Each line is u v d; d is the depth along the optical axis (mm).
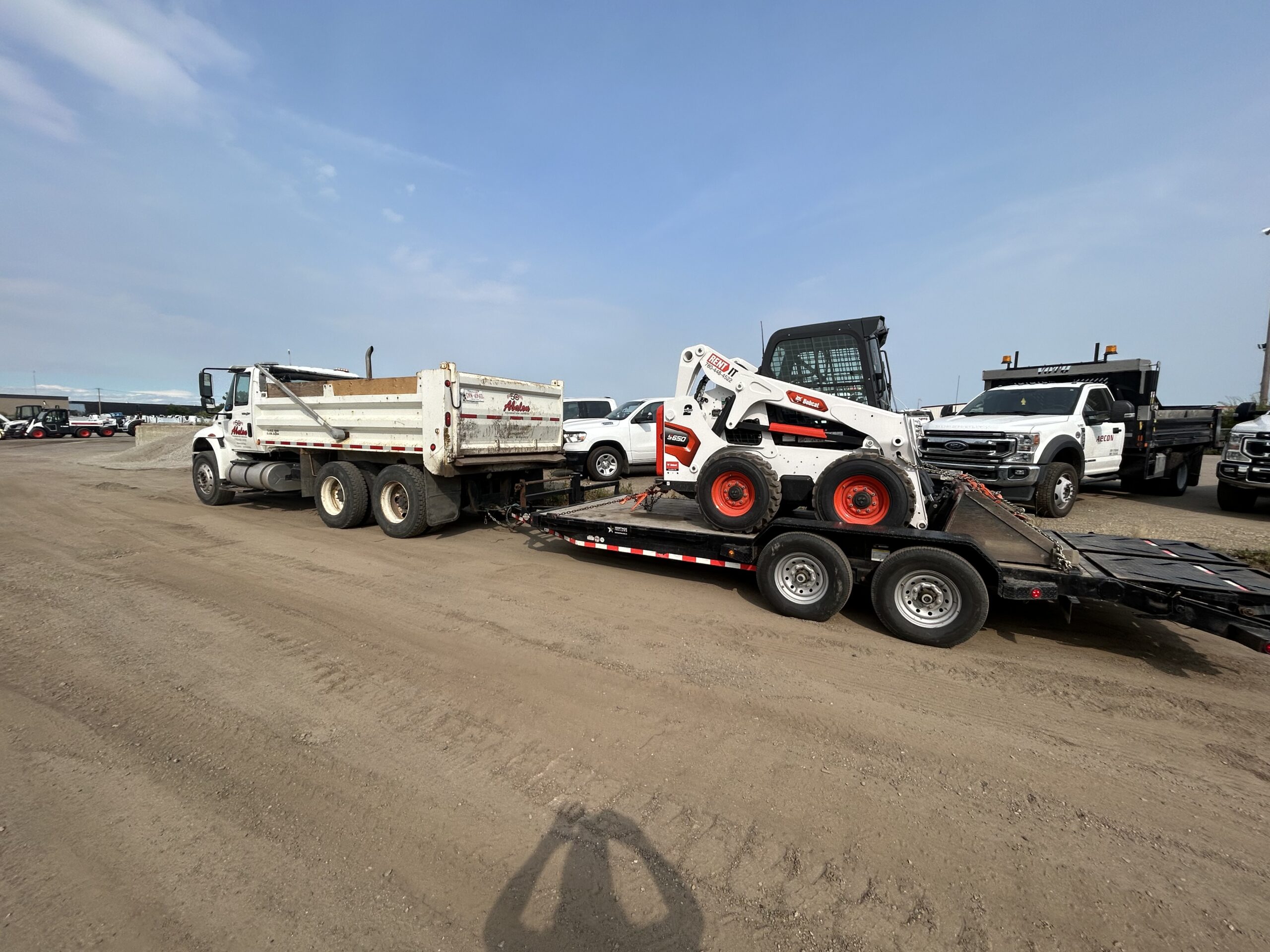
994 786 2859
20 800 2688
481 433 8031
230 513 9969
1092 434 9852
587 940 2004
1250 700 3760
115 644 4387
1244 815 2682
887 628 4746
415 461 8008
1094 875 2312
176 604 5230
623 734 3260
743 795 2764
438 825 2553
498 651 4340
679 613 5191
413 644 4441
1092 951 1980
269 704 3555
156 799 2705
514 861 2352
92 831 2502
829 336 5922
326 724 3340
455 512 8156
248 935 2016
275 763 2979
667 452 6645
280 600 5367
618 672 4016
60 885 2215
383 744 3152
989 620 5113
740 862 2355
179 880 2244
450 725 3334
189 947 1967
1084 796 2793
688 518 6523
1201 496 12398
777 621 5020
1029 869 2340
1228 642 4699
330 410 8562
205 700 3594
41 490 12688
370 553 7188
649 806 2676
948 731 3348
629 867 2324
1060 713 3570
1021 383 11711
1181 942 2025
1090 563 4801
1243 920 2113
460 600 5430
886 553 4836
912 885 2250
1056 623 5074
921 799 2754
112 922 2062
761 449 6070
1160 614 4121
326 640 4488
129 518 9391
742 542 5414
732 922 2080
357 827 2537
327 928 2047
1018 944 2004
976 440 8742
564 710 3518
